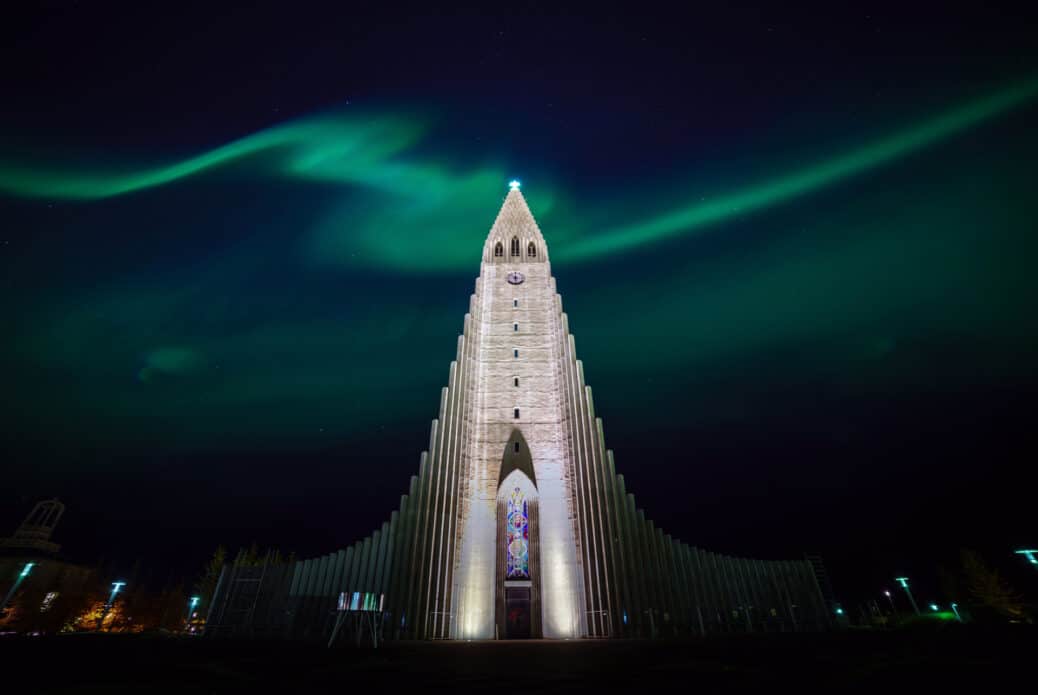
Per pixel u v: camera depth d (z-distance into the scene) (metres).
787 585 52.44
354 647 28.58
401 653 23.72
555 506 47.72
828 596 53.66
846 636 34.09
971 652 18.89
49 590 66.31
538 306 59.06
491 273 62.03
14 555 69.69
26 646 22.67
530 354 55.59
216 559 80.62
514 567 45.41
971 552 78.50
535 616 43.09
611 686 13.08
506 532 46.78
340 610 34.56
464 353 54.38
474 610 43.16
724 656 20.28
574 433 49.84
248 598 42.75
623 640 37.38
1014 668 14.42
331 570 43.56
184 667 16.12
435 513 45.19
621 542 45.22
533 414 52.09
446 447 48.53
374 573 42.66
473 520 47.06
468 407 51.84
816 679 13.53
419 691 12.41
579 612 43.47
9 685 12.69
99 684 12.89
